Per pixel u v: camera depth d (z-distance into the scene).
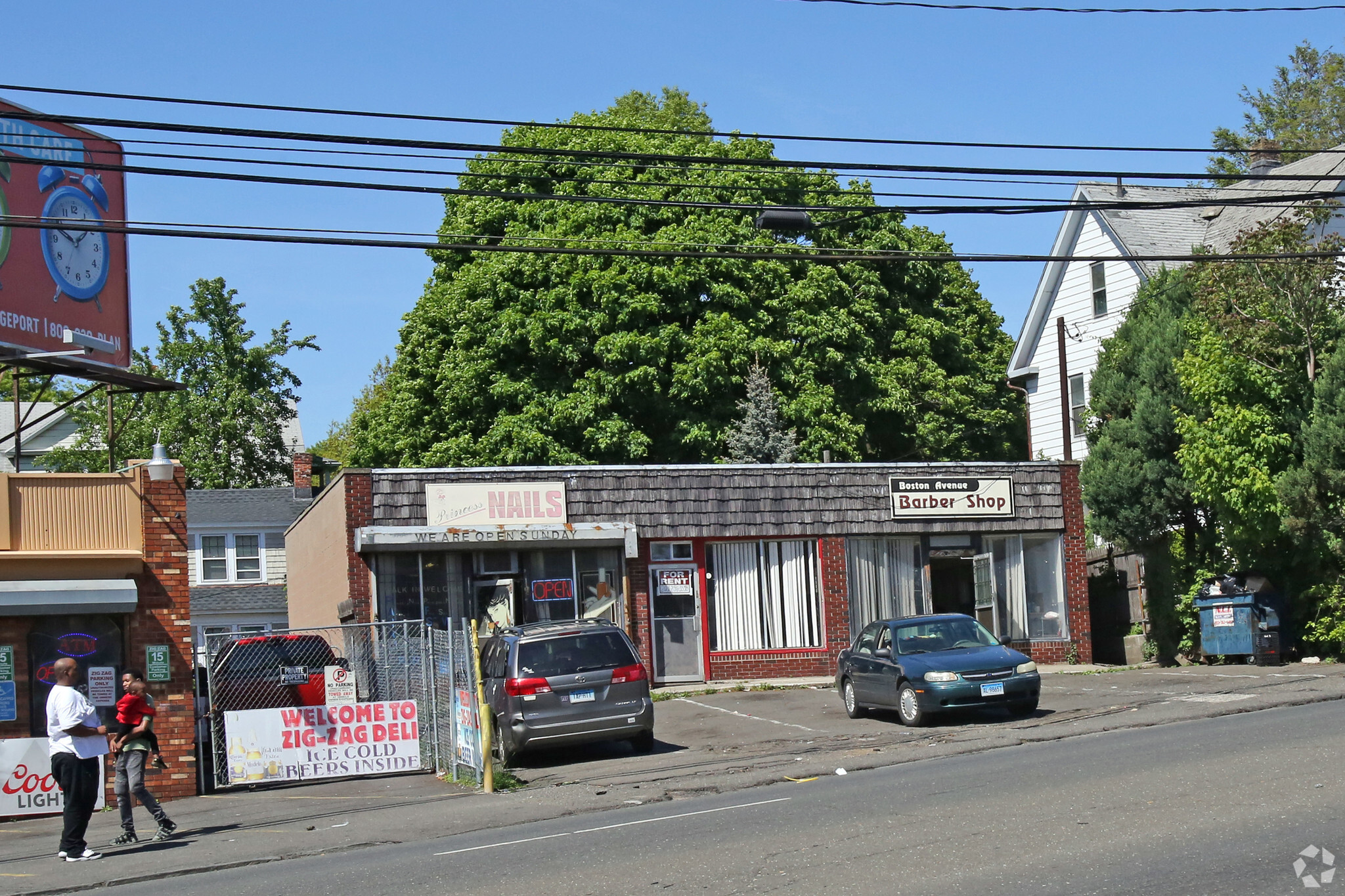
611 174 35.91
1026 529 28.05
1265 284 23.27
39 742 15.58
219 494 42.94
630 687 17.27
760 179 35.53
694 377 33.34
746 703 22.45
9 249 19.92
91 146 21.66
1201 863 8.17
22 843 13.48
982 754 14.64
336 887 9.55
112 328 21.83
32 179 20.48
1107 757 13.03
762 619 26.62
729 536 26.44
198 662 20.06
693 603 26.38
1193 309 26.22
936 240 41.25
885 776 13.34
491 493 25.25
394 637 20.41
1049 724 16.98
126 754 12.88
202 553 40.50
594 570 25.80
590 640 17.41
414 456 35.75
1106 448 26.61
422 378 35.94
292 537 32.72
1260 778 10.98
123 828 12.88
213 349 51.47
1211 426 23.77
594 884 8.80
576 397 33.44
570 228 34.69
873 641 19.52
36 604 15.94
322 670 20.14
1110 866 8.24
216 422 50.16
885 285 39.16
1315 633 23.25
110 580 16.50
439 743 17.31
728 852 9.53
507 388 33.62
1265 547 24.50
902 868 8.59
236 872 10.91
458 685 16.77
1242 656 24.78
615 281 33.62
